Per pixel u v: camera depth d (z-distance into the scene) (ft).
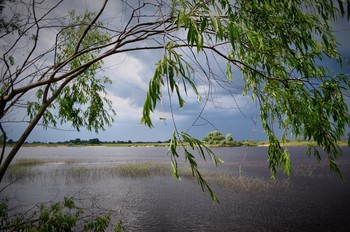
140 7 8.26
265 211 51.26
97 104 17.93
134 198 63.52
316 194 63.36
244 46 8.81
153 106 4.80
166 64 4.90
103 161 176.45
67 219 14.58
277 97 9.60
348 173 93.09
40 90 15.02
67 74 9.05
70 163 153.99
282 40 8.92
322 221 45.32
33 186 77.71
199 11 5.32
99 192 69.87
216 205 56.18
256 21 8.75
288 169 10.29
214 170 106.42
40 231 13.38
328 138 9.18
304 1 9.14
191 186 77.15
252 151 314.96
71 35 13.15
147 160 186.70
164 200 61.98
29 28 8.66
